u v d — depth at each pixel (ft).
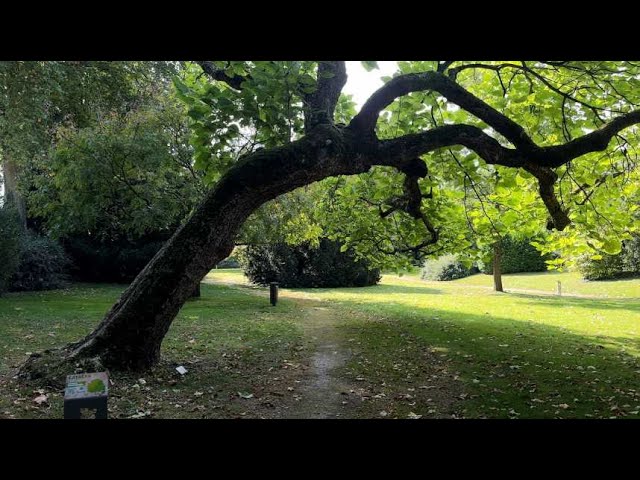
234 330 37.50
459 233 34.40
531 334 38.70
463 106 22.86
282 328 39.60
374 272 92.63
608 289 82.48
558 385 23.91
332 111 24.67
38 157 47.19
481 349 32.45
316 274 87.81
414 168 24.63
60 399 18.74
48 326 34.17
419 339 35.81
